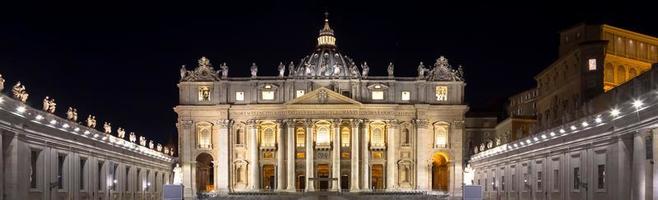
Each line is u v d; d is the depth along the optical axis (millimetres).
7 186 57938
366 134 149125
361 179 148875
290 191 144000
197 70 150750
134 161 100812
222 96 149875
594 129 66188
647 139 53344
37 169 65375
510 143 100875
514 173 99688
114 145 89125
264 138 150750
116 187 91500
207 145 149625
